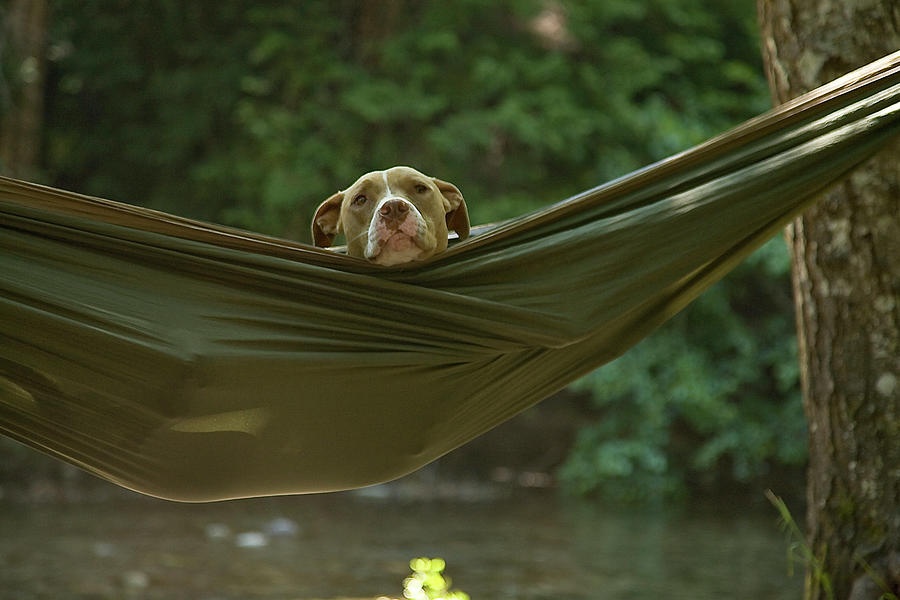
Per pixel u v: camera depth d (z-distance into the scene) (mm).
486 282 3125
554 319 3078
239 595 8281
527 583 8969
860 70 3174
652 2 17859
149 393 3049
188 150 18469
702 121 18016
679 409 16766
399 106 16875
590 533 12031
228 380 3029
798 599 8484
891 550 4277
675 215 3115
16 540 10641
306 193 16781
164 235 3047
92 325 3006
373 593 8445
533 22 19047
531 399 3422
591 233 3113
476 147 17812
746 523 13195
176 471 3225
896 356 4336
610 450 16000
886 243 4324
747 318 18250
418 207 3166
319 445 3213
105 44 18438
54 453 3320
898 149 4285
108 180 18703
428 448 3326
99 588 8453
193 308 3061
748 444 16359
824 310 4480
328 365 3059
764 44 4664
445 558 10164
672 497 16125
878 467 4340
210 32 18562
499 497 15461
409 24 18406
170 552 10219
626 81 17422
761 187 3125
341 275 3068
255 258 3053
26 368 3082
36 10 17000
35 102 17109
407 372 3115
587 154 18094
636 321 3367
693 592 8711
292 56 17625
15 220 3039
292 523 12430
